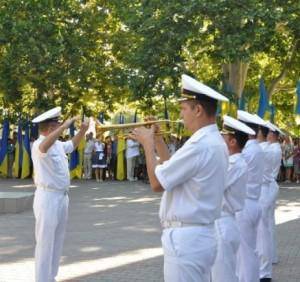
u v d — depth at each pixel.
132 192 19.78
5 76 25.27
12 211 14.61
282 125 31.14
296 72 26.20
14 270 8.67
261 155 7.40
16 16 24.92
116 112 29.16
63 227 7.27
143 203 16.78
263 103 24.23
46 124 7.15
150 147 4.64
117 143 24.91
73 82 26.25
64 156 7.21
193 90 4.59
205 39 21.66
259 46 20.78
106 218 13.86
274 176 8.89
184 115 4.66
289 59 25.23
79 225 12.80
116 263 9.16
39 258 7.04
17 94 26.09
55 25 25.17
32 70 24.98
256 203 7.38
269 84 27.33
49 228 7.05
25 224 12.86
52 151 7.02
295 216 14.47
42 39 24.83
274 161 8.77
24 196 15.02
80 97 26.80
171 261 4.54
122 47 26.22
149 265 9.03
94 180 24.66
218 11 20.48
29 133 25.73
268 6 20.80
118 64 26.69
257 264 7.38
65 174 7.16
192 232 4.53
